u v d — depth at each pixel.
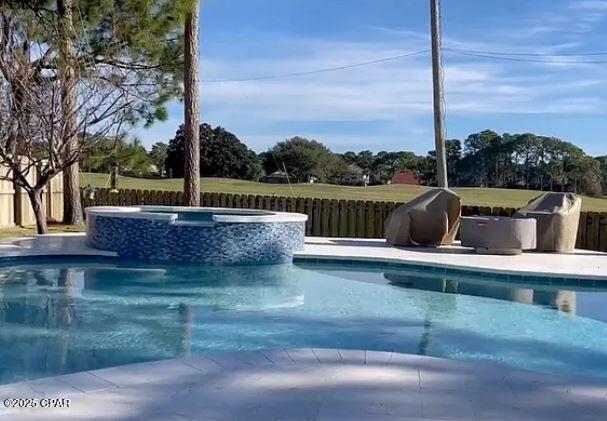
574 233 12.47
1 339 6.34
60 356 5.80
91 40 14.60
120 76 13.91
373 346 6.32
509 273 9.87
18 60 12.41
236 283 9.45
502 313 7.82
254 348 6.17
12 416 3.73
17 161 12.70
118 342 6.29
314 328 6.95
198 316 7.40
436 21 14.32
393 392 4.29
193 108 15.72
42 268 10.30
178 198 17.77
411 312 7.80
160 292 8.69
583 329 7.07
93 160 14.06
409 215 12.72
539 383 4.52
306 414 3.87
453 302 8.41
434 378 4.59
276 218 11.27
